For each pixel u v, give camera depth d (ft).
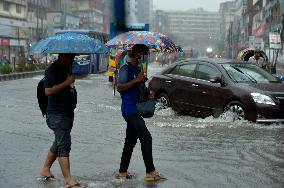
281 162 31.24
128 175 27.27
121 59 77.10
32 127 45.55
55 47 24.90
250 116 46.37
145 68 85.87
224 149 35.45
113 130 44.09
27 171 28.48
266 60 73.56
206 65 52.19
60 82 24.66
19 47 261.85
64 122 25.04
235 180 26.73
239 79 49.55
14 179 26.68
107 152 34.37
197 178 27.14
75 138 39.93
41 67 177.78
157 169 29.19
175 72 55.72
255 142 38.22
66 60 24.86
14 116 53.06
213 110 49.80
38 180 26.43
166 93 56.08
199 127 45.42
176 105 54.39
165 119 50.90
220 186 25.52
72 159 32.01
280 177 27.43
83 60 150.41
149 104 26.27
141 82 26.68
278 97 46.09
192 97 52.13
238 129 44.11
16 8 287.69
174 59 279.08
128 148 27.20
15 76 132.87
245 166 30.09
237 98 47.34
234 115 47.67
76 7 447.01
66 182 24.95
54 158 26.66
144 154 26.53
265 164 30.66
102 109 60.03
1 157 32.35
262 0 358.43
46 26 338.13
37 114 54.90
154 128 44.93
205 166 30.09
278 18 266.57
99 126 46.39
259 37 336.08
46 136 40.63
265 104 45.60
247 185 25.72
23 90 88.74
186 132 42.75
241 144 37.35
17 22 286.87
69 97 25.17
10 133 42.01
